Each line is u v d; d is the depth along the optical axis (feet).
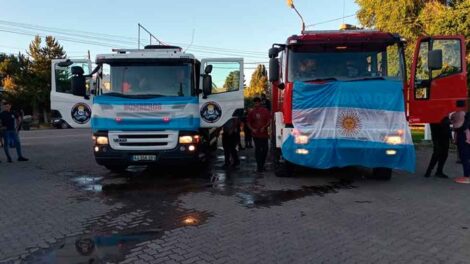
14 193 27.86
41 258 16.31
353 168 36.86
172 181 31.83
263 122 35.45
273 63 30.35
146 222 20.98
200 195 26.91
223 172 35.94
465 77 30.07
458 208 23.16
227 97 32.45
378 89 27.55
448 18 75.10
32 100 193.47
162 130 30.55
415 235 18.65
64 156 47.32
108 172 36.01
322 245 17.44
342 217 21.54
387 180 31.30
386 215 21.85
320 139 27.89
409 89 29.63
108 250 17.10
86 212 22.97
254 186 29.66
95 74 32.14
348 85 27.66
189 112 30.50
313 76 29.04
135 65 31.45
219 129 44.50
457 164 38.91
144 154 30.55
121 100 30.27
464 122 30.12
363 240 18.02
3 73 198.59
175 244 17.70
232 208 23.54
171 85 31.37
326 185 29.73
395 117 27.61
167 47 36.40
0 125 42.96
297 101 28.09
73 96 33.06
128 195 27.07
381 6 90.33
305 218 21.42
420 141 57.52
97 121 30.50
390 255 16.31
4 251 17.11
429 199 25.27
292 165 32.65
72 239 18.51
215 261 15.83
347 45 28.99
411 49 59.11
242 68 32.68
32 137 78.23
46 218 21.84
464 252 16.60
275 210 23.03
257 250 16.92
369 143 27.53
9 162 42.57
